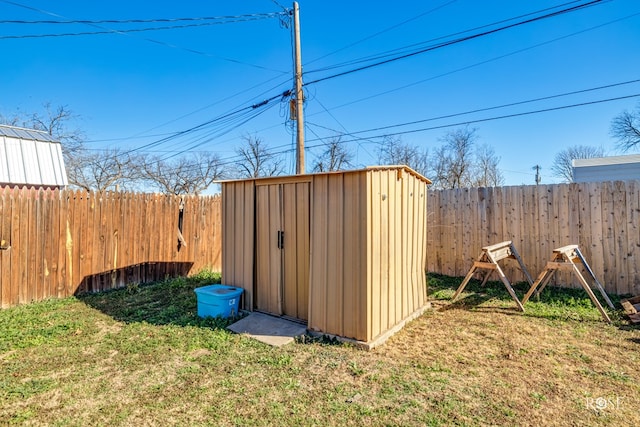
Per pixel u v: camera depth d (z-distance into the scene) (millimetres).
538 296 5375
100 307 5215
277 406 2578
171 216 7312
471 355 3521
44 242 5555
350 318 3826
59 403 2625
